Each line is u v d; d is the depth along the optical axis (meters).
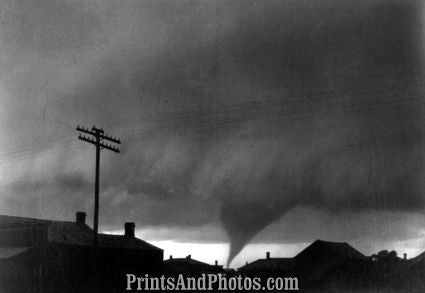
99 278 30.98
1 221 32.44
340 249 52.66
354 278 48.22
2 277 26.86
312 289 49.69
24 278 27.56
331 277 49.47
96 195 28.36
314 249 52.75
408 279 45.50
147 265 35.03
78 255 29.84
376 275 47.06
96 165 27.77
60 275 28.89
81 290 29.66
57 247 29.12
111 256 32.06
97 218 29.11
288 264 57.28
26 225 30.20
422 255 46.25
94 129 27.36
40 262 28.34
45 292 28.05
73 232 39.16
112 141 28.25
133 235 44.41
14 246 30.38
